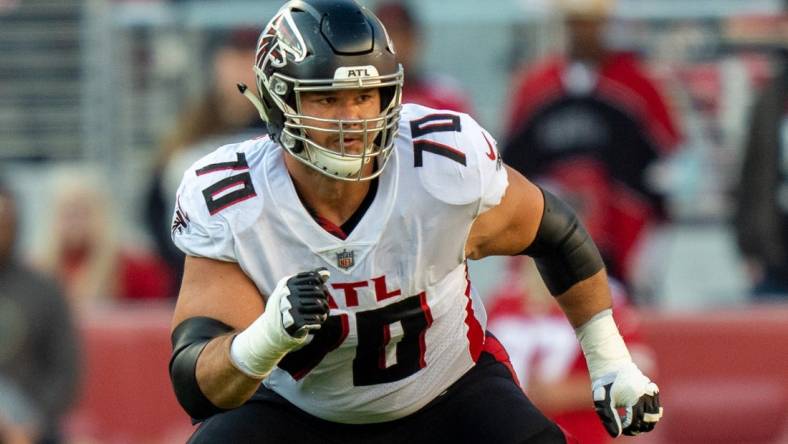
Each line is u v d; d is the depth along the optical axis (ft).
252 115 86.89
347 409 43.83
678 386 82.07
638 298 87.35
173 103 92.79
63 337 78.18
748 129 85.97
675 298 89.56
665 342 82.17
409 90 84.38
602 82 86.63
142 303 86.38
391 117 40.68
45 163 93.04
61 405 77.66
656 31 91.40
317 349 42.32
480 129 43.21
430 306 42.57
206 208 41.37
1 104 93.56
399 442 44.55
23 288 77.61
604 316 45.57
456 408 44.52
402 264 41.73
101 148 93.04
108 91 93.09
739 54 90.84
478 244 43.24
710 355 82.17
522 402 44.32
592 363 45.68
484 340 45.68
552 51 92.43
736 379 82.02
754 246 85.71
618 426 44.91
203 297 41.11
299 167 41.39
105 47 93.15
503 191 42.68
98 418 81.51
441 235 41.81
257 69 41.52
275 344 38.19
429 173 41.73
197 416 40.78
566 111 86.53
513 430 43.34
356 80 39.93
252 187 41.42
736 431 81.56
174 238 41.93
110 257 85.56
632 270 86.99
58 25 93.56
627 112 86.48
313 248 41.16
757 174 85.66
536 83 87.30
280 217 41.14
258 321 38.60
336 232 41.27
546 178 86.48
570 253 44.50
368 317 41.98
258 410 44.42
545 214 43.88
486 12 93.25
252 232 41.06
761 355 81.97
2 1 93.86
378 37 40.55
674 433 81.76
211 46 92.53
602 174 86.22
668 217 88.74
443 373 44.11
